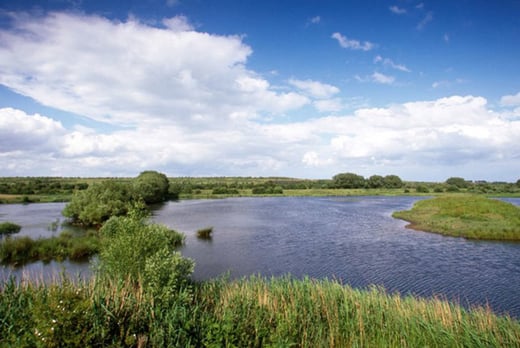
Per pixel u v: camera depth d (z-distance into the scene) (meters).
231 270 23.27
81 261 24.25
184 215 55.47
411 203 81.44
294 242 33.03
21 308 8.31
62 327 6.43
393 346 9.52
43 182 127.38
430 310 11.13
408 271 23.30
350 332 10.02
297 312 10.70
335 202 85.25
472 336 9.31
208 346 7.38
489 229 36.88
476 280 21.30
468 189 132.62
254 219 50.41
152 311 8.63
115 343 7.04
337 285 13.68
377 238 35.41
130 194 55.81
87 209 43.34
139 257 13.41
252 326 9.12
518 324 10.35
